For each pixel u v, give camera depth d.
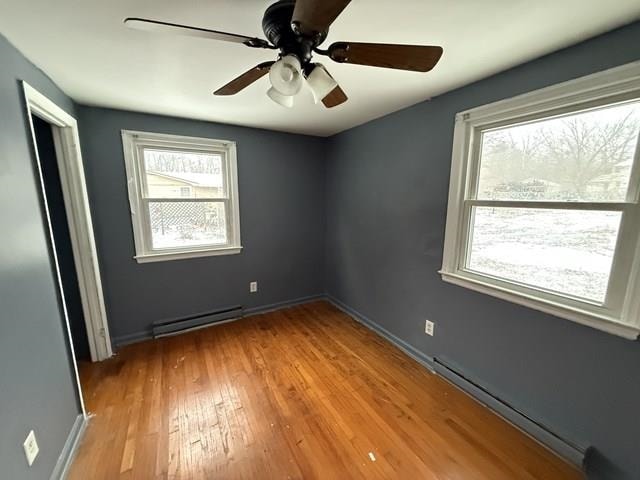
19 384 1.15
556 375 1.55
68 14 1.13
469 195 1.97
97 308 2.31
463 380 2.01
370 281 2.96
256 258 3.27
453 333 2.12
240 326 3.02
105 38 1.31
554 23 1.20
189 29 0.94
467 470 1.43
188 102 2.20
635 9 1.09
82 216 2.16
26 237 1.28
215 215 2.99
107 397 1.94
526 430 1.64
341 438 1.61
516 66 1.59
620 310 1.32
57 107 1.80
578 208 1.44
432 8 1.11
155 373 2.21
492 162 1.84
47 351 1.40
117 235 2.51
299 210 3.48
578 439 1.47
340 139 3.24
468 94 1.86
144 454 1.50
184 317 2.89
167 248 2.78
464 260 2.04
